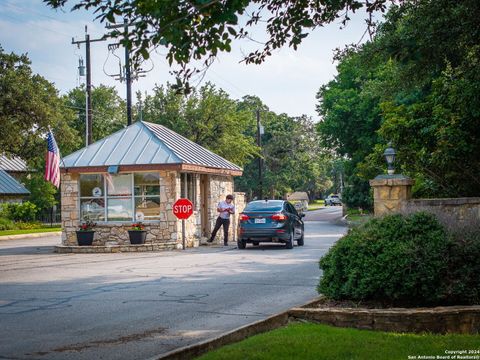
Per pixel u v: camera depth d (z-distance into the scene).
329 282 8.68
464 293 7.86
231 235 27.02
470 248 8.04
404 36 11.20
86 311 9.24
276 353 5.99
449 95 14.23
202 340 7.10
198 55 6.88
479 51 11.10
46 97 41.06
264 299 10.12
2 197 47.75
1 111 38.72
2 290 11.71
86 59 35.34
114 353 6.63
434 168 15.23
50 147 22.23
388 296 8.20
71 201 22.66
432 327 7.22
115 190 22.52
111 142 23.48
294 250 20.03
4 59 38.72
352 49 12.32
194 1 6.14
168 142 23.47
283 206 20.91
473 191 14.96
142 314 8.93
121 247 20.92
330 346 6.24
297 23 8.37
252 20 8.54
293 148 83.19
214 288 11.46
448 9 10.48
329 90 44.09
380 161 16.77
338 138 40.34
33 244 27.39
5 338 7.41
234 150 52.62
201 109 51.91
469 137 13.81
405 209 9.96
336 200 108.00
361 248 8.35
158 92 53.66
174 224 21.72
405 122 15.56
